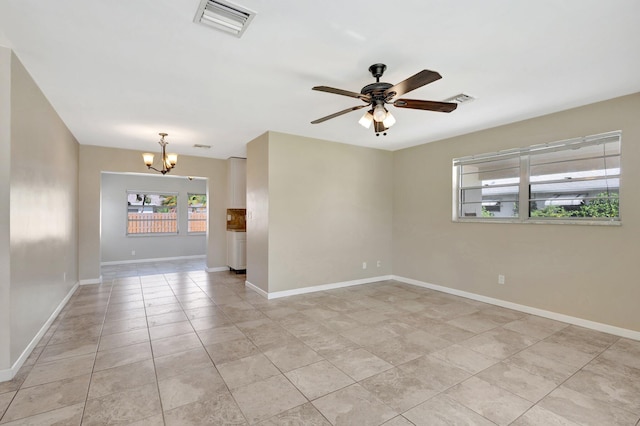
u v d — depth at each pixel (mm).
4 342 2312
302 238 4820
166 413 1948
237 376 2393
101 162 5516
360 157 5449
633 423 1872
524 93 3125
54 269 3580
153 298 4562
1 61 2260
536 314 3816
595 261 3352
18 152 2453
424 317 3736
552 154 3732
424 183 5266
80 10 1853
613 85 2934
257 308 4082
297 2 1792
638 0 1763
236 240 6430
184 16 1921
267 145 4527
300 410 1988
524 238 3949
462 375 2418
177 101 3348
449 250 4859
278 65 2561
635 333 3078
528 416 1934
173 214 8656
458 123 4113
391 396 2141
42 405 2021
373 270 5629
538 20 1965
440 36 2148
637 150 3082
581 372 2461
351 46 2275
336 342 3021
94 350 2830
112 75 2727
